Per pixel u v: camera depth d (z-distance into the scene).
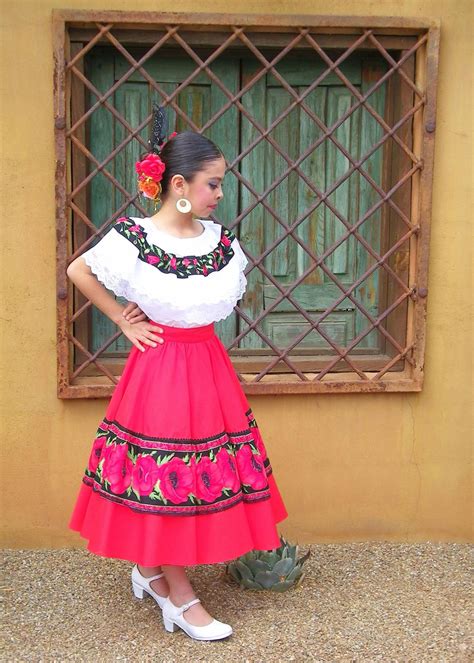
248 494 2.80
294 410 3.56
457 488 3.67
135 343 2.74
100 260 2.62
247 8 3.29
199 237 2.74
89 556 3.48
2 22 3.22
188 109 3.53
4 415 3.44
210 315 2.71
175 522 2.67
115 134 3.48
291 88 3.39
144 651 2.77
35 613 3.02
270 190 3.42
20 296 3.37
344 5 3.32
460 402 3.62
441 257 3.52
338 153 3.61
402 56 3.40
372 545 3.64
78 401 3.45
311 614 3.03
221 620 2.97
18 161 3.30
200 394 2.71
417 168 3.43
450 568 3.44
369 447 3.61
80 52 3.24
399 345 3.57
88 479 2.88
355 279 3.71
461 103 3.43
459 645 2.82
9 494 3.50
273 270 3.67
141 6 3.25
